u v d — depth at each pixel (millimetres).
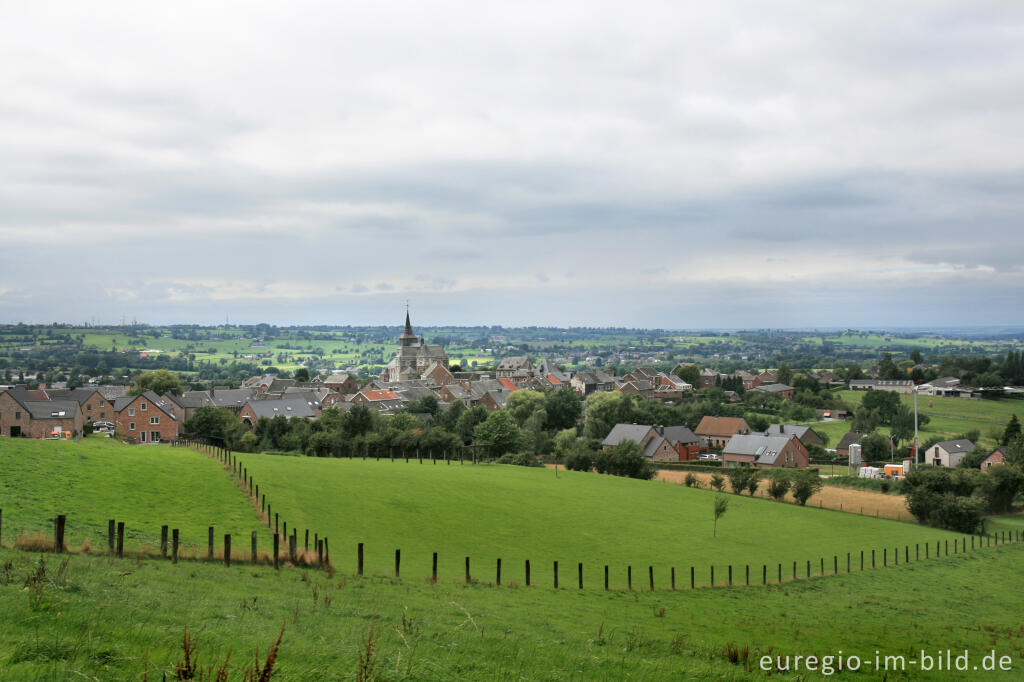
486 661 19266
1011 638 40250
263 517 51375
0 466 50281
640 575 50125
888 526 83000
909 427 172875
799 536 72438
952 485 96625
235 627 19078
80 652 14758
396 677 16266
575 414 197000
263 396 199500
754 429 187625
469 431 148750
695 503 85125
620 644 26125
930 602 49531
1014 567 65500
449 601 30641
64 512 42375
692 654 25875
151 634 16844
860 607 45844
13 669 13383
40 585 19156
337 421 124000
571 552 55375
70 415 115438
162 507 48906
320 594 28422
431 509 63625
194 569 30500
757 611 41562
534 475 94438
